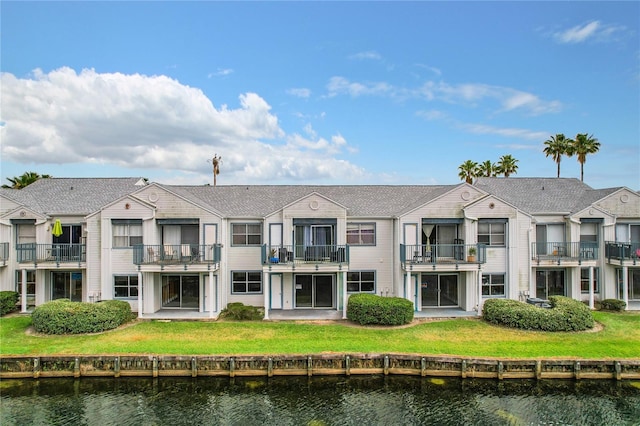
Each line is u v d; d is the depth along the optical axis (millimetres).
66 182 31766
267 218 26984
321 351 19406
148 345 20219
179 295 26969
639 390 17484
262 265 25438
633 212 28484
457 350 19625
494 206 26625
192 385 18125
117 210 25953
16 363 18672
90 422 15164
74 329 21938
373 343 20562
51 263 26109
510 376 18359
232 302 27141
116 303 23875
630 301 28484
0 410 16047
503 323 23500
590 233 28750
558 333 22125
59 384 18219
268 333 22156
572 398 16938
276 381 18484
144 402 16688
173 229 26953
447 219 26844
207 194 30922
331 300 27391
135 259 24797
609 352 19344
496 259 26938
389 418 15430
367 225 27719
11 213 26812
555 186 32500
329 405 16422
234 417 15508
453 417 15516
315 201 26688
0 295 25406
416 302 26875
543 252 28438
